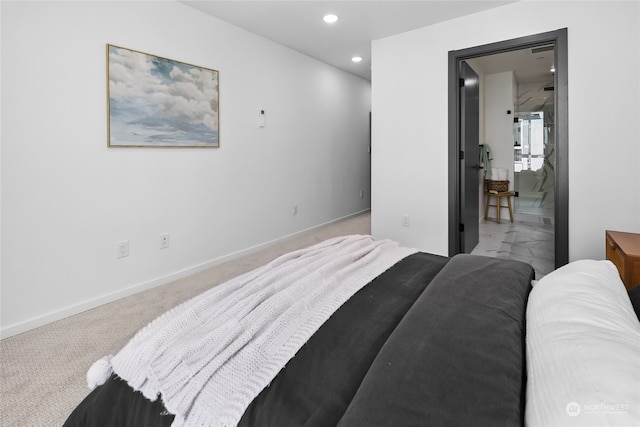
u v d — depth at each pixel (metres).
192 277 2.99
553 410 0.54
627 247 1.93
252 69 3.55
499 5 2.87
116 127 2.47
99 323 2.19
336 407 0.74
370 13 3.03
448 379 0.72
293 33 3.52
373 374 0.75
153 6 2.64
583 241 2.66
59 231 2.22
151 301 2.51
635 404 0.47
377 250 1.73
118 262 2.55
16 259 2.05
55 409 1.45
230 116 3.35
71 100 2.23
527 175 6.16
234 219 3.48
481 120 5.29
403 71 3.48
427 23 3.23
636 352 0.59
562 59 2.64
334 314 1.10
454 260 1.52
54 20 2.12
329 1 2.82
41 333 2.06
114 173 2.48
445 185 3.32
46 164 2.14
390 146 3.62
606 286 0.93
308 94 4.38
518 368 0.76
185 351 0.89
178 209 2.94
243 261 3.42
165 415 0.80
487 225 5.21
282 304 1.11
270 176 3.89
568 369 0.60
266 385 0.80
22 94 2.02
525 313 1.05
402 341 0.86
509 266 1.41
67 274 2.27
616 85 2.48
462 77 3.26
